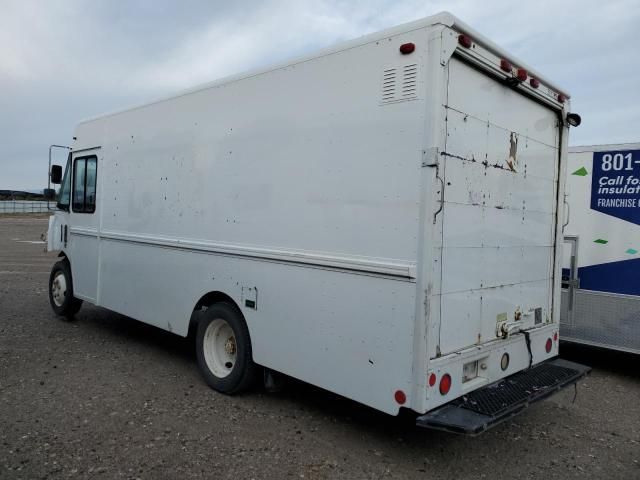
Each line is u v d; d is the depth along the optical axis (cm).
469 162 352
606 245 571
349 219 358
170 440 382
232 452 366
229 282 462
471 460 371
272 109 420
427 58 316
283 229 409
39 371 534
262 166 429
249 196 441
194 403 457
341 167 364
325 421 428
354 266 351
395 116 331
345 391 359
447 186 331
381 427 421
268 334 422
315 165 382
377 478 338
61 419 414
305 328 389
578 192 590
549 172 458
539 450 392
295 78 400
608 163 569
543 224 451
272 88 421
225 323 486
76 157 730
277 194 414
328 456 366
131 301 605
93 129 688
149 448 368
